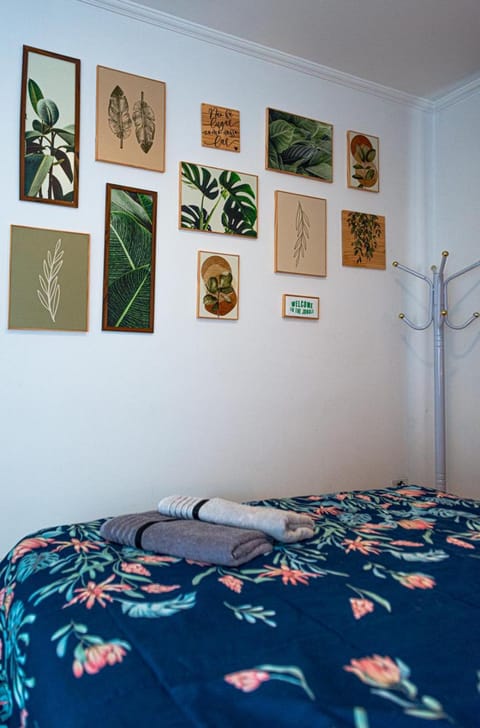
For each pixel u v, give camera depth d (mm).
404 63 2658
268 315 2580
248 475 2518
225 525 1422
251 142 2533
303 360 2680
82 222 2145
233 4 2213
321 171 2727
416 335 3035
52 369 2088
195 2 2201
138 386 2262
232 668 788
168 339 2328
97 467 2170
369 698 713
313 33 2416
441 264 2863
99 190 2180
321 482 2717
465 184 2893
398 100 2955
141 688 748
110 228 2197
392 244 2961
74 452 2127
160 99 2303
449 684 749
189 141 2379
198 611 979
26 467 2035
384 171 2932
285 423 2621
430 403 3043
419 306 3039
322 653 831
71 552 1314
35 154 2053
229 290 2471
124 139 2225
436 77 2791
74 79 2127
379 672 777
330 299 2762
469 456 2859
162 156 2301
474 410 2834
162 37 2318
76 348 2135
